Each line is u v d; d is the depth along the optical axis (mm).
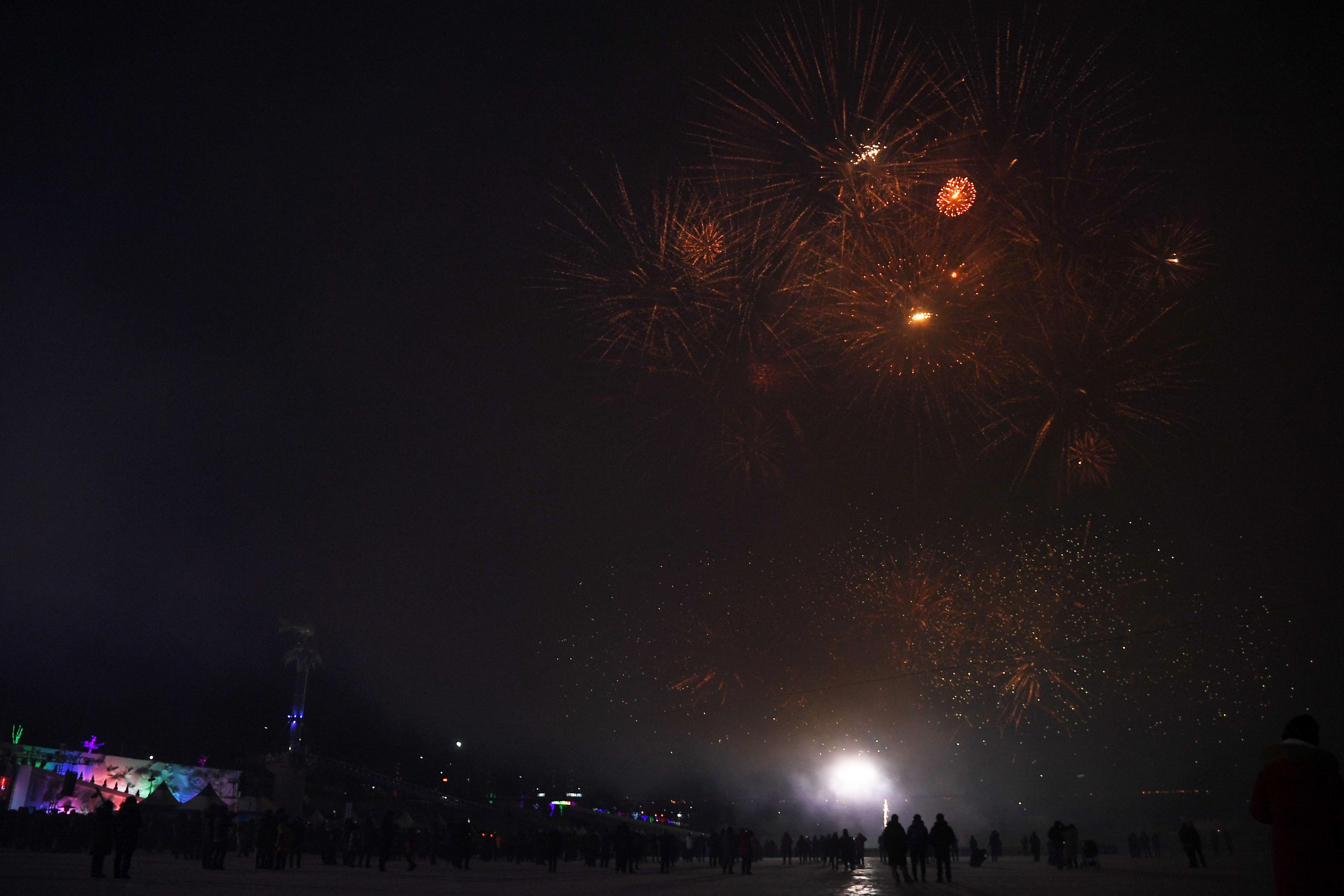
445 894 16141
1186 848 30375
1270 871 26281
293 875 21953
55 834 29891
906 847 23000
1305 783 4738
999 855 43375
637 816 68812
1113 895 16609
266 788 49281
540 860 40469
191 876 19062
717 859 39750
